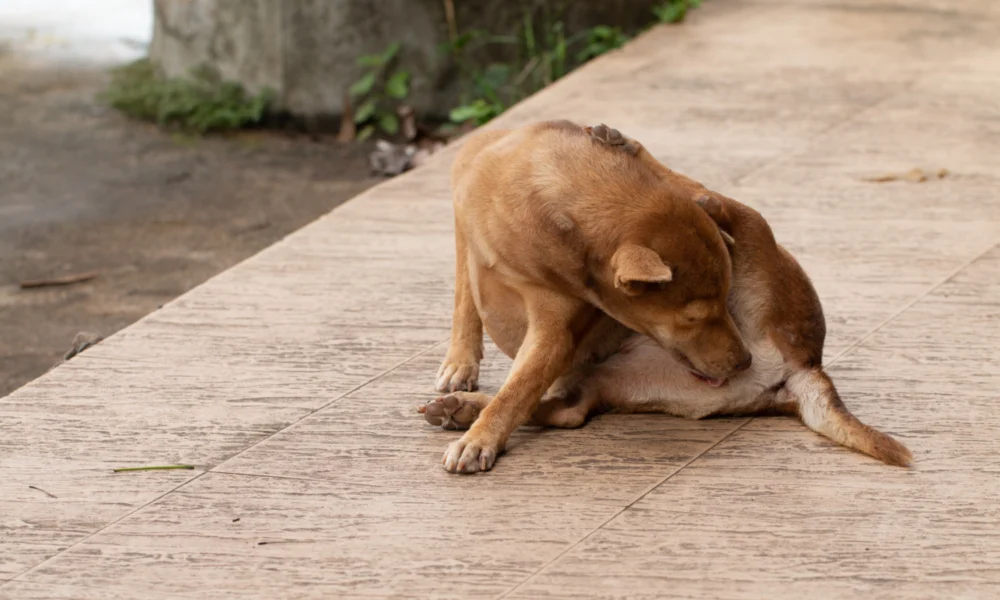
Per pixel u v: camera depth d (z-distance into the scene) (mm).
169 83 10508
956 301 4441
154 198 8586
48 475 3387
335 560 2955
